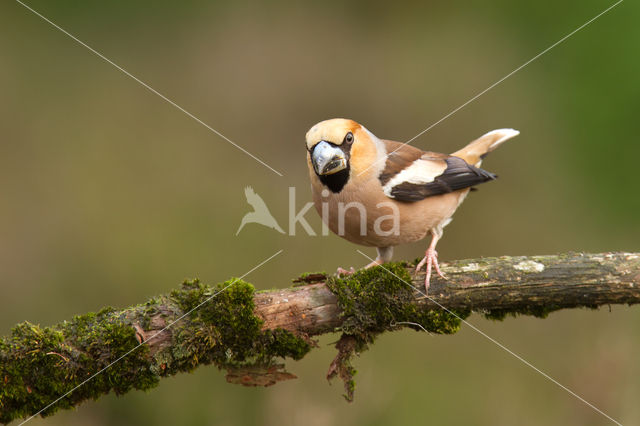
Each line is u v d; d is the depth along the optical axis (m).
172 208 13.08
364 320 6.71
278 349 6.64
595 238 13.45
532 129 14.61
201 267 12.20
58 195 12.98
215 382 10.24
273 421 9.97
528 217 13.68
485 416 10.71
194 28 15.79
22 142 13.81
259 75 15.25
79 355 6.13
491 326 11.84
